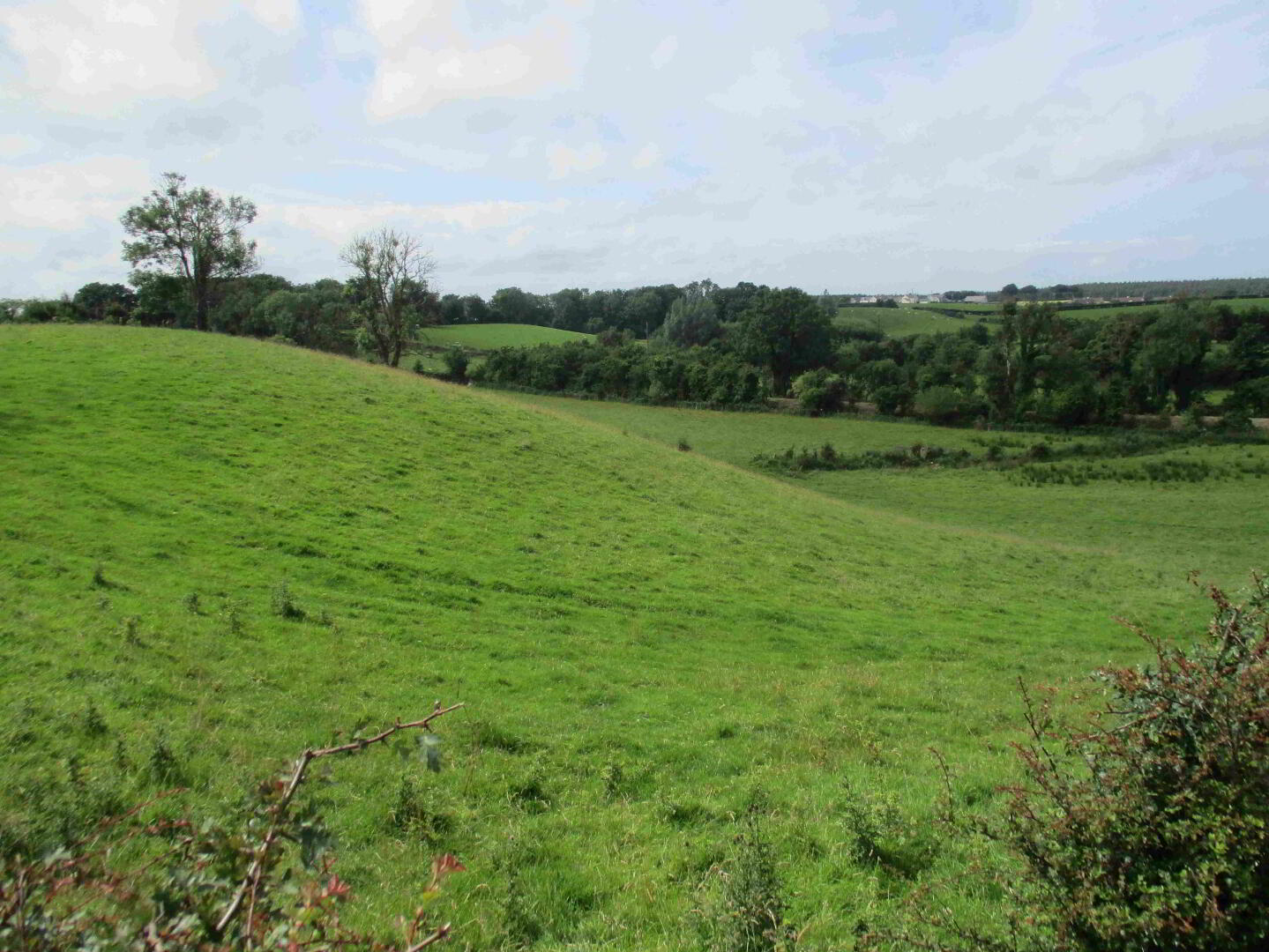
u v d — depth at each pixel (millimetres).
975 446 77438
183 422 30828
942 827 8586
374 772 10602
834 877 8234
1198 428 76812
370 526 25703
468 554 25125
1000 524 56656
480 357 100375
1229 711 5156
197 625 16219
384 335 71188
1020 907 6012
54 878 3504
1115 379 90562
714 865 8320
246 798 3650
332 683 14531
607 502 34125
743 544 32438
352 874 7891
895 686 18297
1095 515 58688
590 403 90750
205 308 76188
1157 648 5789
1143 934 5012
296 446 31234
